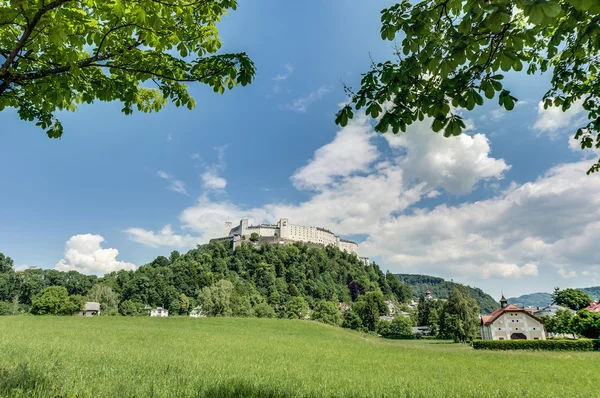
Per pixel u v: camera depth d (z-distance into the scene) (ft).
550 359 87.25
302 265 558.56
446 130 10.72
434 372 57.16
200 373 36.27
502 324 201.36
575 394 38.60
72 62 14.84
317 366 56.03
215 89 18.85
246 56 18.24
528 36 8.49
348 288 592.19
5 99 20.27
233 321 179.63
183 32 18.92
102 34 16.60
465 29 8.03
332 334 163.22
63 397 20.40
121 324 144.46
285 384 33.71
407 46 11.03
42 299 267.80
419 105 11.44
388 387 36.24
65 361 38.73
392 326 338.13
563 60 17.83
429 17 10.47
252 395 26.30
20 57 16.08
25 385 21.89
